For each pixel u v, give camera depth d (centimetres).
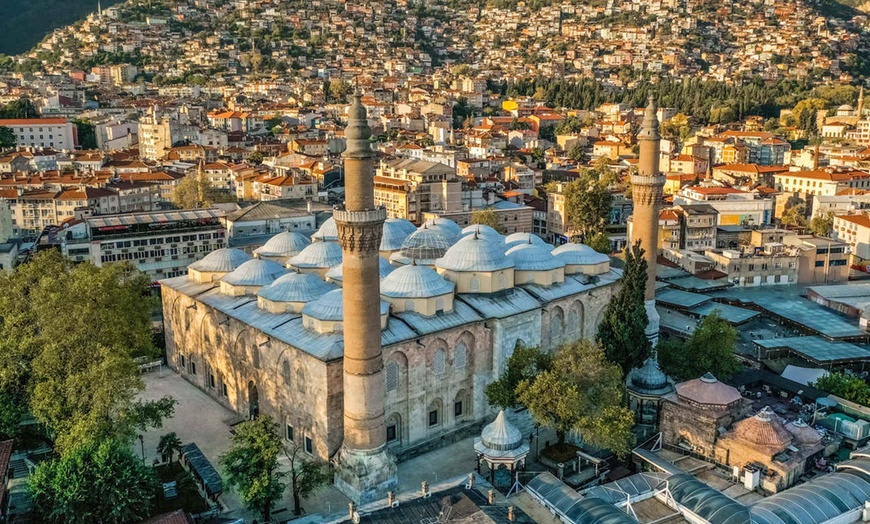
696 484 7625
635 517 7394
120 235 15288
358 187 7488
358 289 7744
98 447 7519
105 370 8094
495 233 12688
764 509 7194
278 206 18075
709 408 8794
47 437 9206
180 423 9994
